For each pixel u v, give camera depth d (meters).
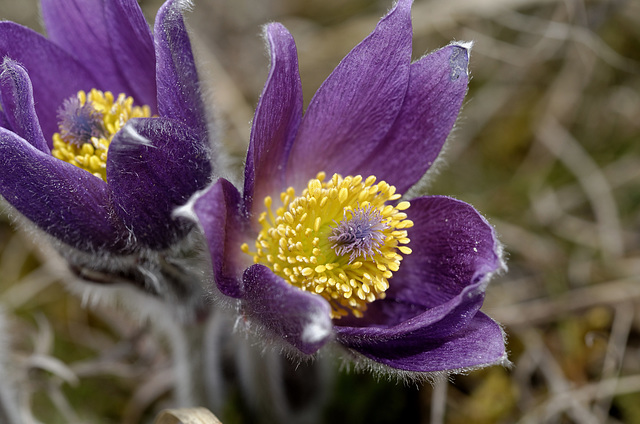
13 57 0.20
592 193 0.26
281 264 0.20
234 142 0.26
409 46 0.20
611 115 0.27
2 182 0.19
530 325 0.24
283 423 0.24
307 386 0.23
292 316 0.18
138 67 0.21
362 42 0.20
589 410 0.23
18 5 0.27
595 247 0.25
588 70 0.27
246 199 0.20
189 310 0.22
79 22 0.21
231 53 0.28
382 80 0.20
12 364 0.23
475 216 0.19
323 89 0.20
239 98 0.27
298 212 0.20
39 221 0.20
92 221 0.20
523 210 0.26
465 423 0.24
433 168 0.21
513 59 0.27
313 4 0.28
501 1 0.26
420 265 0.20
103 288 0.22
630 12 0.27
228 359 0.23
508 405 0.24
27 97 0.19
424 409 0.24
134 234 0.20
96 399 0.24
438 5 0.27
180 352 0.23
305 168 0.21
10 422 0.23
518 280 0.25
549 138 0.27
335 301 0.20
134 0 0.20
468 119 0.27
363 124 0.20
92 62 0.21
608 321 0.24
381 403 0.24
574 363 0.24
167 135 0.19
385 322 0.20
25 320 0.25
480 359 0.19
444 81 0.20
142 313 0.23
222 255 0.19
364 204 0.20
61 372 0.23
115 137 0.19
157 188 0.20
